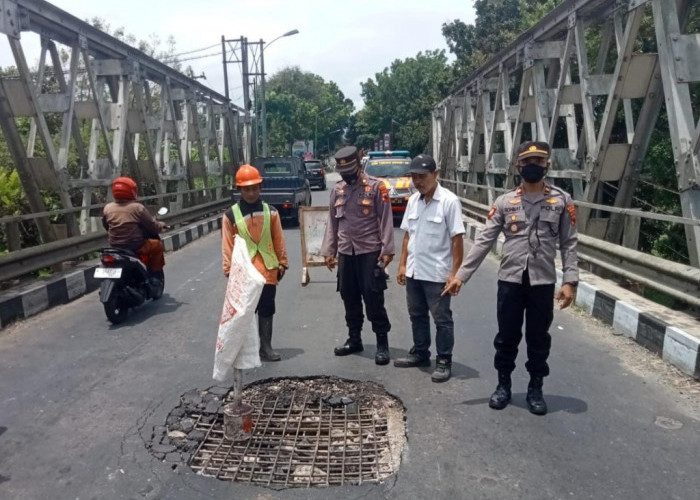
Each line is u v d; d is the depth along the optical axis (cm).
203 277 888
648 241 979
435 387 446
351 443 367
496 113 1381
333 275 902
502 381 410
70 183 952
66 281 736
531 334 396
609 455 342
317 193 3008
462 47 2752
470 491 307
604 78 807
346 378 468
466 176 1941
